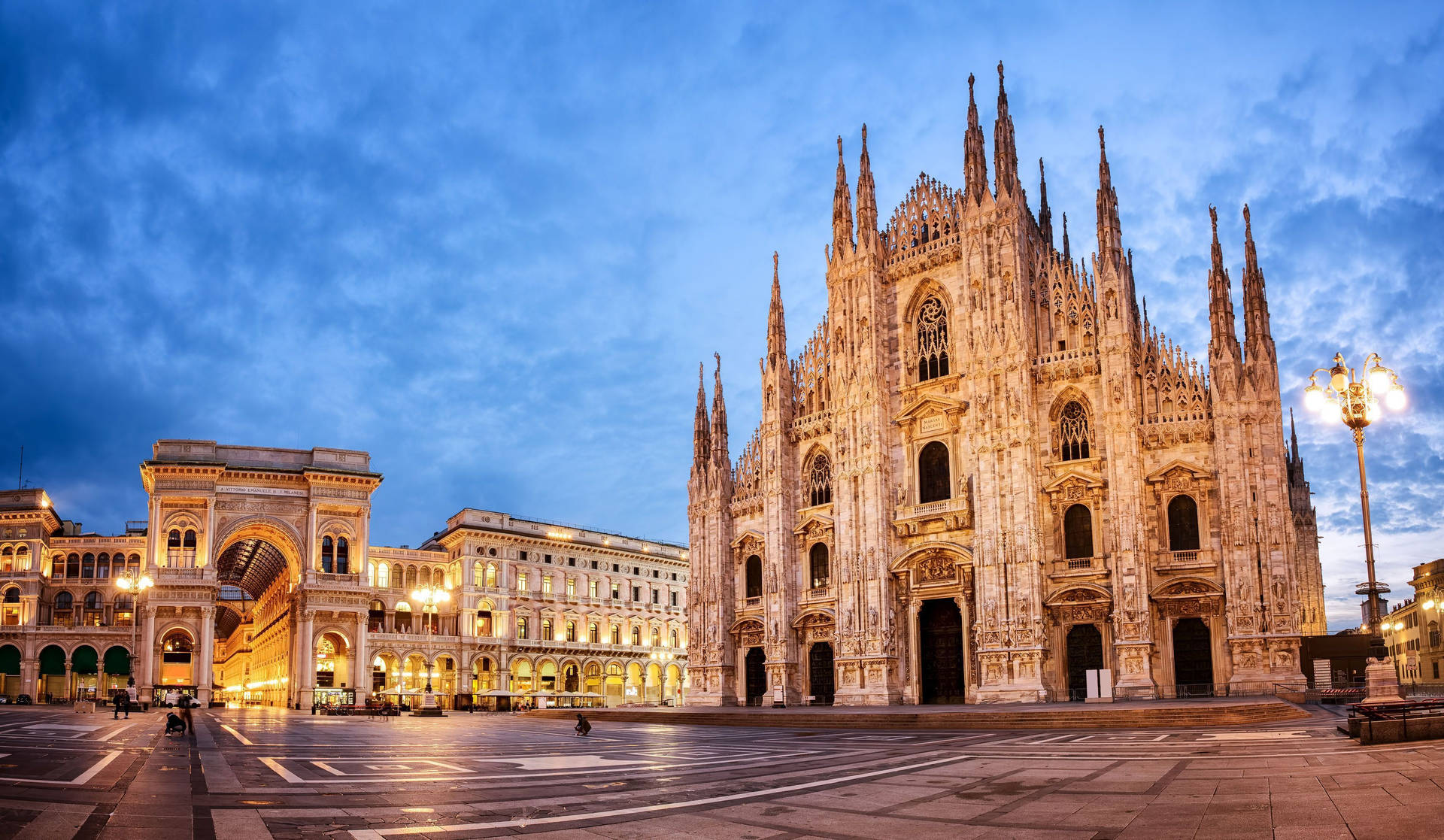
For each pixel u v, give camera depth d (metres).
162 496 111.81
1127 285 75.88
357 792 23.67
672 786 25.73
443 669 127.88
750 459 93.75
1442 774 22.44
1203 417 70.75
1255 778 24.27
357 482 118.62
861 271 86.81
